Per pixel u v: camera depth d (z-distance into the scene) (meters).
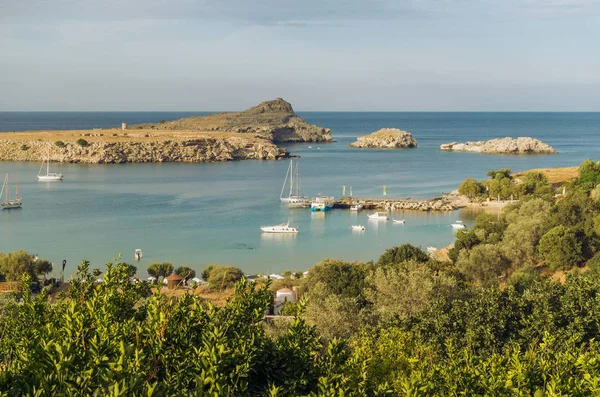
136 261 90.44
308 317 38.53
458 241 76.44
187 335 15.89
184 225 119.00
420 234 113.81
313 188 173.25
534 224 71.81
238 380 14.28
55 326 16.66
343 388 14.80
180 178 194.25
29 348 14.05
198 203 145.38
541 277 55.19
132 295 19.12
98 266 85.94
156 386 11.71
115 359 12.80
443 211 137.12
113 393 10.67
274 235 112.19
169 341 15.18
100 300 17.30
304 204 145.38
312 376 15.94
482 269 63.34
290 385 15.43
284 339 16.84
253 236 110.88
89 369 12.17
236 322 16.88
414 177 197.50
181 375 14.00
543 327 30.17
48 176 187.25
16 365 13.58
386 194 160.62
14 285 59.94
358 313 39.50
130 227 115.62
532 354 23.47
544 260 68.75
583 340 30.80
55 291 63.69
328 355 16.47
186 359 14.48
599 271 55.50
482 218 99.19
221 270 69.69
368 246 104.12
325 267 62.00
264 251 99.19
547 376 20.61
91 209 134.25
